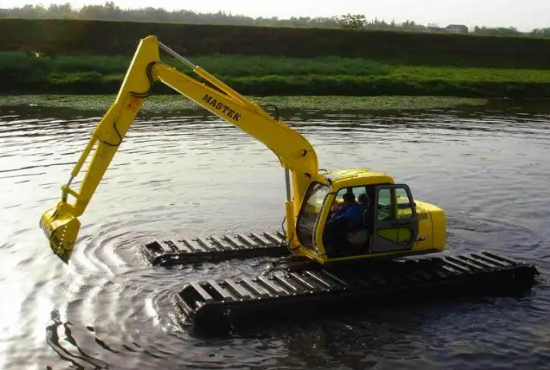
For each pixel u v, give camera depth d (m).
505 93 48.53
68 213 10.76
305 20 127.94
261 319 10.46
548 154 24.86
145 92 11.11
